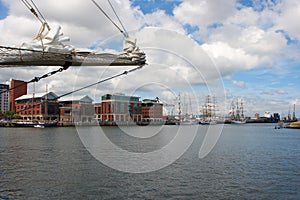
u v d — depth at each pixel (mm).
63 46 11203
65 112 131500
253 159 36000
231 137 78062
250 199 19672
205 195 20391
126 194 20406
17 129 113562
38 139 64875
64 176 25328
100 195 20156
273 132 109312
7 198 19344
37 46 10641
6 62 10680
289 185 22969
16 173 26562
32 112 131875
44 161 33312
